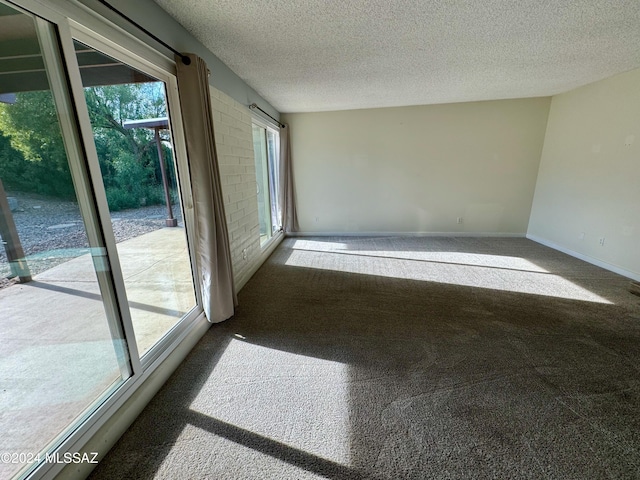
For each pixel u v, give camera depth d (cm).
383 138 514
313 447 131
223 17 189
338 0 174
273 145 500
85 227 131
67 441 116
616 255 346
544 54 271
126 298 150
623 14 199
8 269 107
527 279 328
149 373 164
